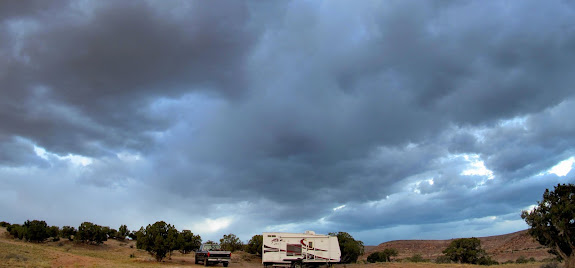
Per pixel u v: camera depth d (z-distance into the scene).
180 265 36.31
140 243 37.84
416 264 39.06
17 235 51.53
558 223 26.92
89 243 54.00
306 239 35.12
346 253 48.00
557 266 28.17
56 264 26.53
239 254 56.41
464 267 35.12
